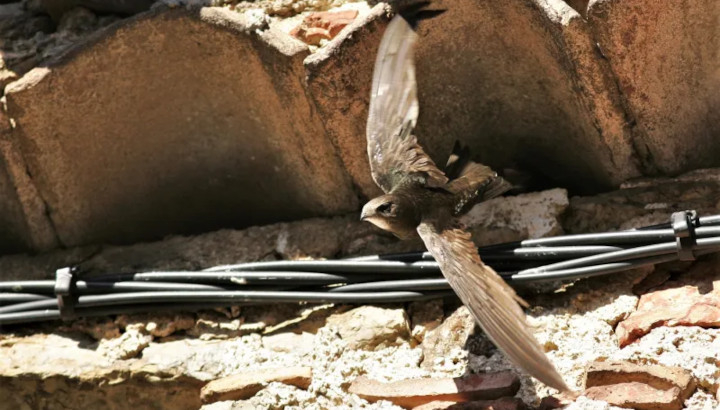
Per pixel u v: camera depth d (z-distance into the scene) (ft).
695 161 25.82
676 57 24.11
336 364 24.17
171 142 26.99
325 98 24.71
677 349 22.43
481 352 23.57
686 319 22.85
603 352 22.91
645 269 24.30
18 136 26.13
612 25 23.18
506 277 24.22
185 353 25.12
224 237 28.09
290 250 27.09
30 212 27.58
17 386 25.41
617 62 23.77
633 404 21.39
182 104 26.32
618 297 23.90
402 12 22.76
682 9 23.35
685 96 24.77
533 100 25.34
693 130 25.38
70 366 25.32
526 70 24.79
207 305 25.75
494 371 23.04
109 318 26.32
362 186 26.73
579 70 23.90
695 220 23.58
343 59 24.27
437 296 24.80
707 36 23.99
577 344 23.25
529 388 22.49
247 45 24.77
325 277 25.35
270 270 25.75
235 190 27.73
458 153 23.48
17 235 28.50
